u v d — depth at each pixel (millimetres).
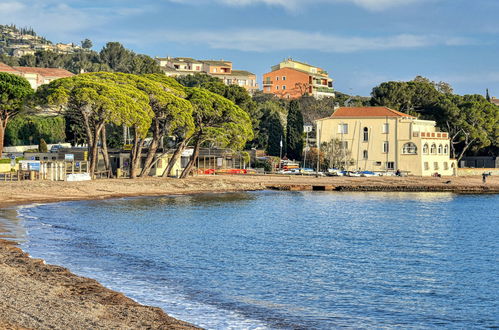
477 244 59625
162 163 123812
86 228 59188
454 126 169875
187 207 85500
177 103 105688
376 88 183125
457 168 163375
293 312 31875
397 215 85625
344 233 65062
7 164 105500
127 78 108938
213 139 113625
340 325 30141
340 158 155625
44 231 54906
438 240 62125
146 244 51594
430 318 32312
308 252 51531
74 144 151000
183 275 39281
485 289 39188
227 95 145625
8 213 67188
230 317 29953
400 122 154750
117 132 145625
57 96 93625
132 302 29719
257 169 146000
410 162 153625
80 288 31453
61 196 87438
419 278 42188
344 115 159375
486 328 30797
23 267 35531
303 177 140500
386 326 30562
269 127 167125
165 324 26078
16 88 112625
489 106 173875
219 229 64438
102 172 109750
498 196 121938
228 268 42625
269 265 44688
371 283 40031
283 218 77250
